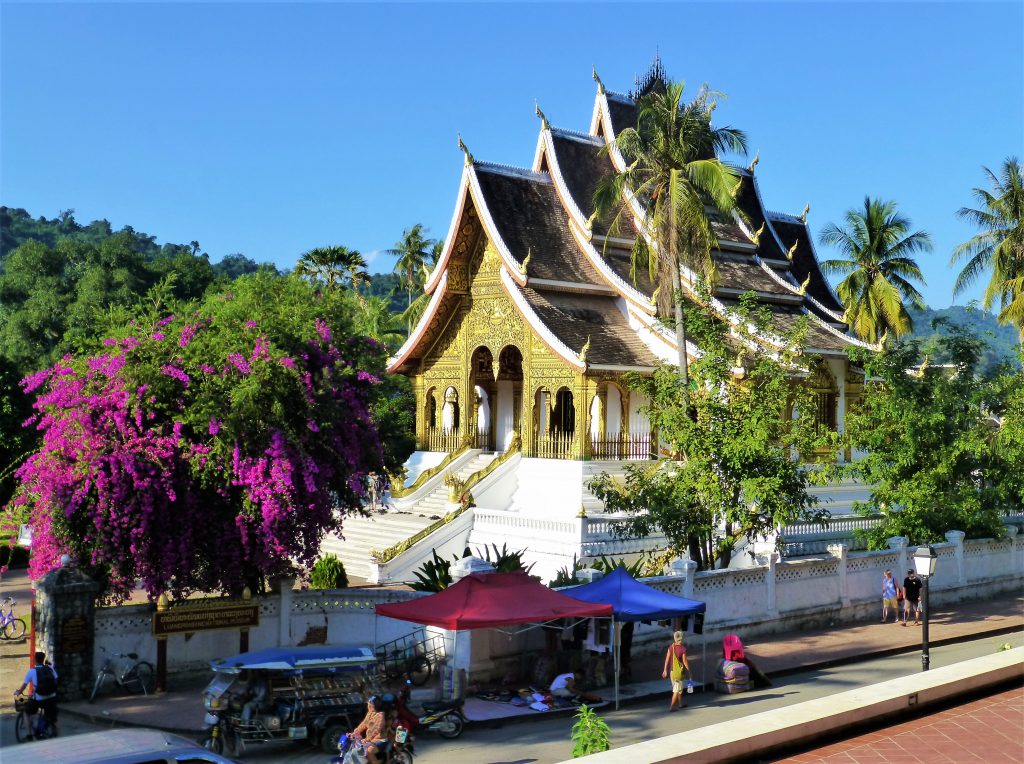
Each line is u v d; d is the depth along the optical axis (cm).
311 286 2430
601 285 4088
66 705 1806
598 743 1188
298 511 1998
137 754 911
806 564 2680
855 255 5159
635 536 3077
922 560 2105
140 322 2134
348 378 2217
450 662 1930
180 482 1934
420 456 4409
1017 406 3225
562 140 4366
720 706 1878
